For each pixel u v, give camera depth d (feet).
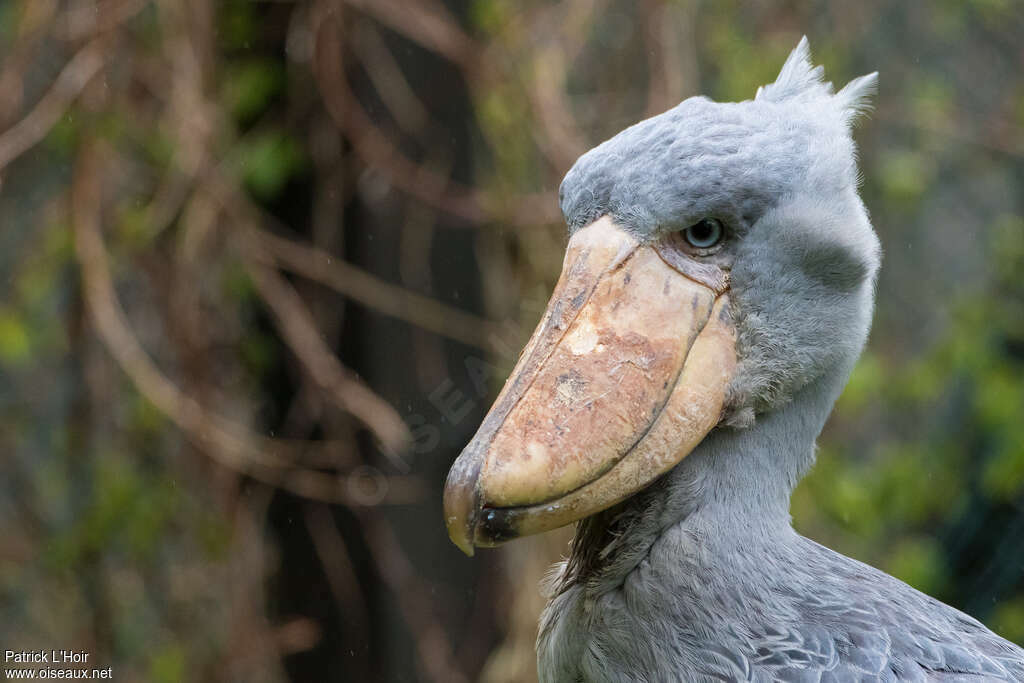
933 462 43.52
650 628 18.89
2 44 36.83
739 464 19.17
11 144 32.94
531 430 17.79
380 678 35.12
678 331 18.30
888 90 46.26
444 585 35.45
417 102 34.04
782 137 18.63
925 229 50.14
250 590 35.63
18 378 40.45
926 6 46.47
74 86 33.53
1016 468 39.19
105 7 33.71
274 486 35.45
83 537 37.55
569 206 19.19
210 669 36.58
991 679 18.25
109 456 37.52
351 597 35.14
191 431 33.88
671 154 18.38
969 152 48.14
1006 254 46.11
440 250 34.53
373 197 34.19
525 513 17.69
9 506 40.06
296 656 36.06
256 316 35.76
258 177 33.94
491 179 34.71
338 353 34.81
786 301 18.72
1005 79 48.75
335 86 33.45
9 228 38.34
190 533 38.34
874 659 18.19
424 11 33.53
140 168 35.55
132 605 38.19
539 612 35.94
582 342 18.24
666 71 36.04
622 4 38.14
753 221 18.48
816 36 44.19
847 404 41.83
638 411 18.02
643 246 18.51
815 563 19.58
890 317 48.80
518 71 34.45
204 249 35.04
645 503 19.24
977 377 43.70
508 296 34.94
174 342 35.22
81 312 36.17
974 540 40.68
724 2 41.34
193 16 33.73
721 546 18.90
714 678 18.48
